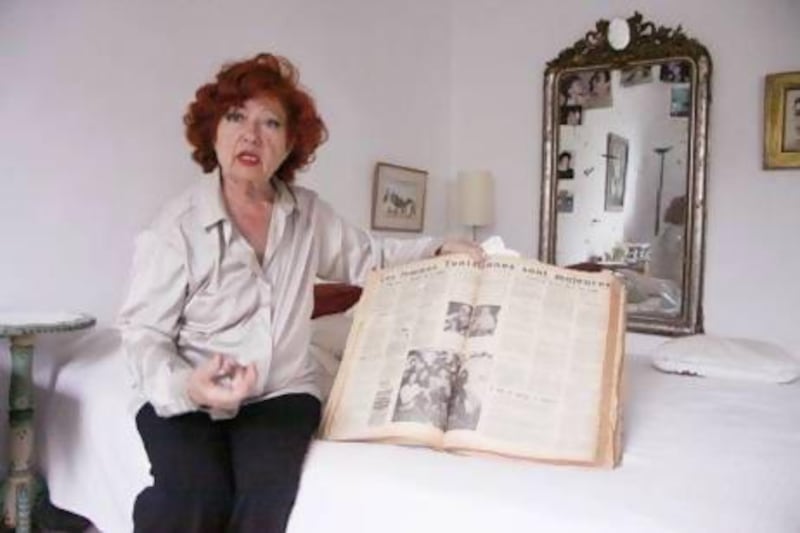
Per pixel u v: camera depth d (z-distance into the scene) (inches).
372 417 52.9
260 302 53.6
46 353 79.1
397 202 130.7
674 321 120.4
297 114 56.6
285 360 54.9
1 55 74.7
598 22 125.8
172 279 50.4
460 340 54.2
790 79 108.7
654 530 37.7
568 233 131.5
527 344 53.0
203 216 51.2
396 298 59.2
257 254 53.9
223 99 53.8
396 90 129.9
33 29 77.1
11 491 71.9
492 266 57.6
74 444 69.4
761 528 39.1
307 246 56.8
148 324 50.9
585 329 53.7
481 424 49.7
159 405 47.5
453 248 61.6
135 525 44.7
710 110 116.0
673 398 70.0
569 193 131.0
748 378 80.2
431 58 138.7
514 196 139.3
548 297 55.4
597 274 56.8
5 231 76.5
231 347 52.9
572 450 47.9
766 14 110.7
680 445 53.0
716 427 59.0
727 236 116.5
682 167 118.8
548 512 39.9
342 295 83.9
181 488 45.3
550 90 131.3
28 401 72.7
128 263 87.4
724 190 116.2
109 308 86.1
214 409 47.9
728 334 117.3
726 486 44.4
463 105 144.3
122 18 84.8
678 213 119.6
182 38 91.4
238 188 53.8
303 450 49.8
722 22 114.7
